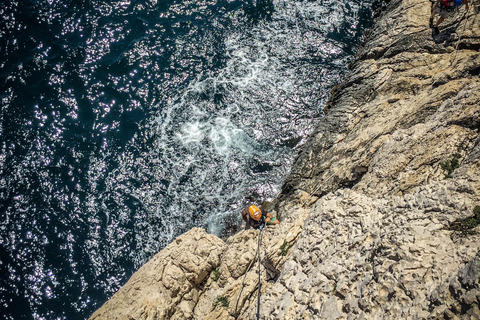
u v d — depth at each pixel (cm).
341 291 1011
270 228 1612
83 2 3180
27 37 3022
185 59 2947
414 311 817
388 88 1970
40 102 2764
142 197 2456
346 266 1059
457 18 1923
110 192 2475
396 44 2108
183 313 1475
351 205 1262
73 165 2556
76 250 2308
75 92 2808
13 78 2838
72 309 2155
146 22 3114
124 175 2528
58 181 2502
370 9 3092
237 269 1535
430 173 1201
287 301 1132
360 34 2998
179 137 2647
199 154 2581
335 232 1208
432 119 1363
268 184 2447
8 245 2302
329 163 1862
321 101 2725
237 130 2659
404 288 873
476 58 1566
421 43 2005
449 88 1512
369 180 1373
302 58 2919
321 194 1709
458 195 973
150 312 1443
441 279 834
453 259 859
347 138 1872
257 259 1527
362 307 927
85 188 2488
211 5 3191
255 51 2967
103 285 2219
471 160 1082
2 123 2669
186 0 3212
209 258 1575
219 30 3066
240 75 2867
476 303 710
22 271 2238
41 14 3112
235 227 2316
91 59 2941
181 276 1537
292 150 2566
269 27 3070
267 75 2862
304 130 2622
